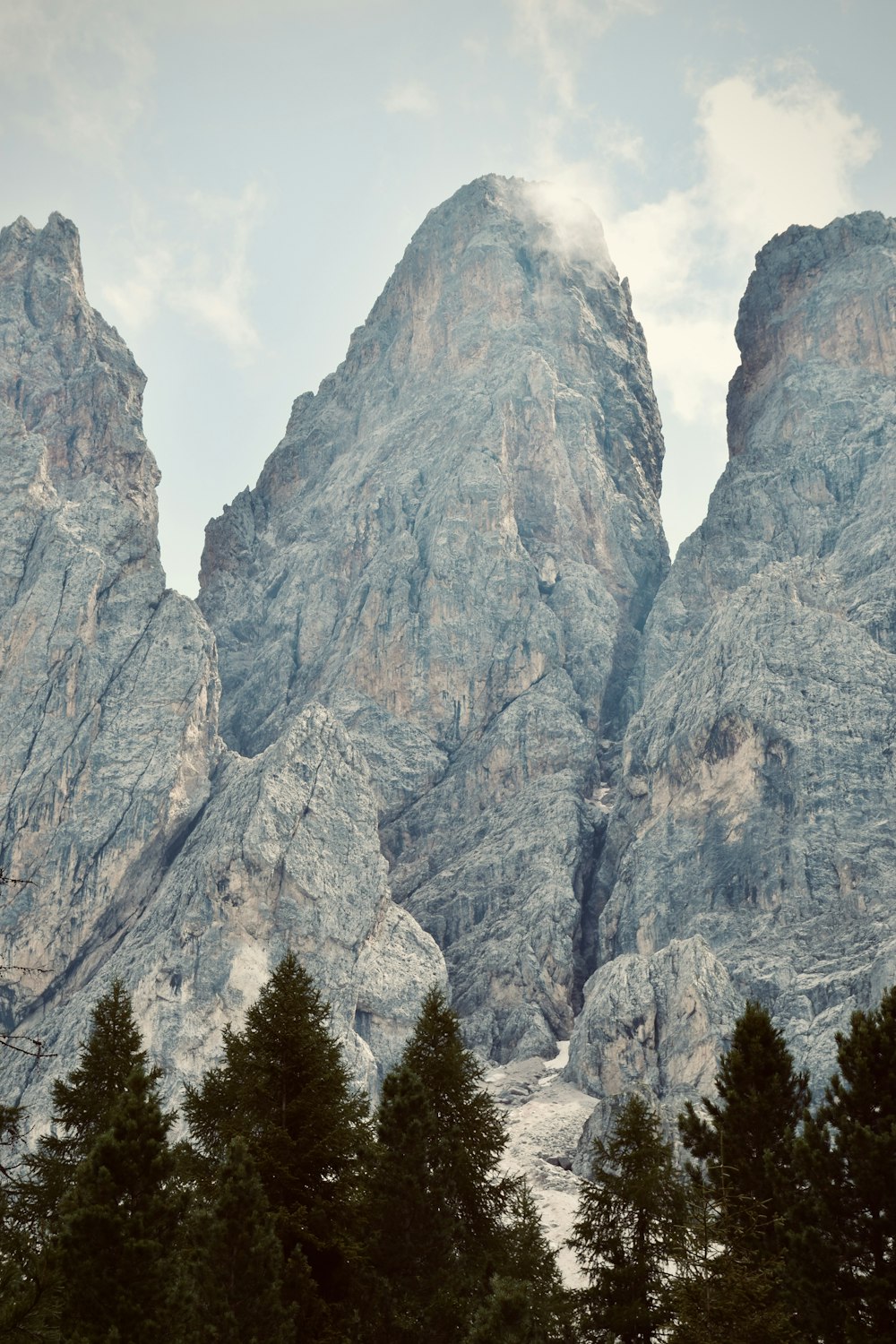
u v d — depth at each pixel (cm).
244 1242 4441
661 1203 5150
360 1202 5028
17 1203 5234
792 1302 4984
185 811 16538
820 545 18862
